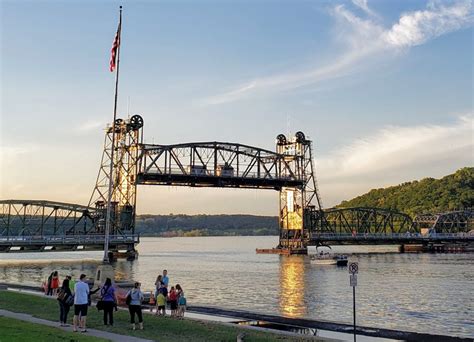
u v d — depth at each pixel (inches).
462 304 2229.3
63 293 1179.3
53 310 1393.9
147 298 1872.5
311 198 6776.6
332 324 1467.8
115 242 5201.8
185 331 1164.5
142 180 5462.6
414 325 1724.9
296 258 6146.7
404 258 6309.1
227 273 3973.9
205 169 5718.5
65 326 1144.2
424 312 2009.1
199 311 1710.1
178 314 1441.9
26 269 4355.3
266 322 1494.8
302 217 6673.2
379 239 7401.6
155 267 4630.9
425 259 6038.4
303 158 6560.0
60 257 7086.6
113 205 5339.6
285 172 6496.1
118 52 2076.8
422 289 2817.4
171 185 5684.1
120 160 5393.7
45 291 1887.3
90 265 4869.6
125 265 4891.7
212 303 2246.6
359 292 2672.2
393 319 1844.2
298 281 3299.7
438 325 1728.6
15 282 3152.1
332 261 4938.5
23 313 1342.3
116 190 5447.8
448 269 4360.2
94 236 5103.3
